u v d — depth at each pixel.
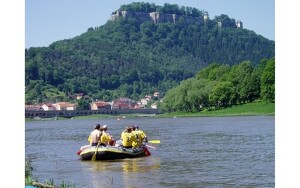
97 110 184.38
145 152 31.80
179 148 37.91
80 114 179.62
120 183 20.64
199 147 38.72
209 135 55.56
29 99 195.50
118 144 30.98
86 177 22.69
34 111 168.00
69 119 176.12
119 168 25.72
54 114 171.00
